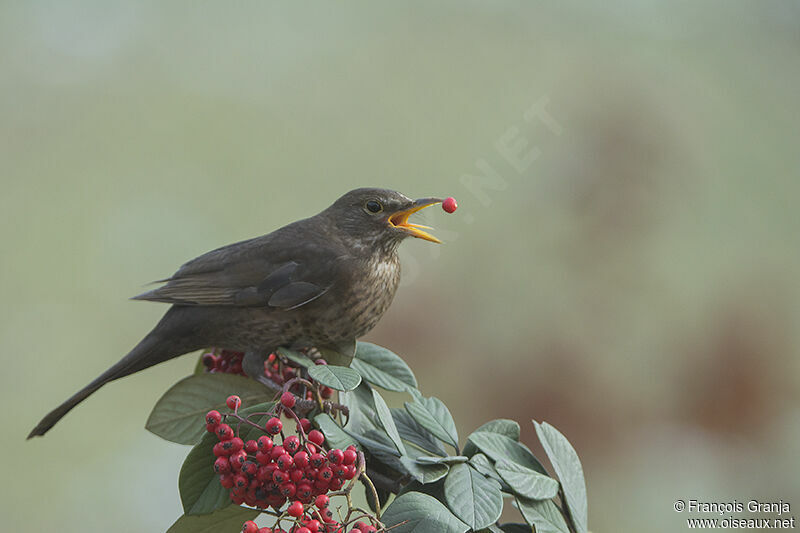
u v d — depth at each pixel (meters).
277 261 5.35
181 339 5.34
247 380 4.28
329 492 3.52
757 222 11.29
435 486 3.75
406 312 9.91
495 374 9.81
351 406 4.07
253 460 3.55
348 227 5.64
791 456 9.98
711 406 10.12
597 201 10.55
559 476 3.98
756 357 10.32
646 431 9.99
